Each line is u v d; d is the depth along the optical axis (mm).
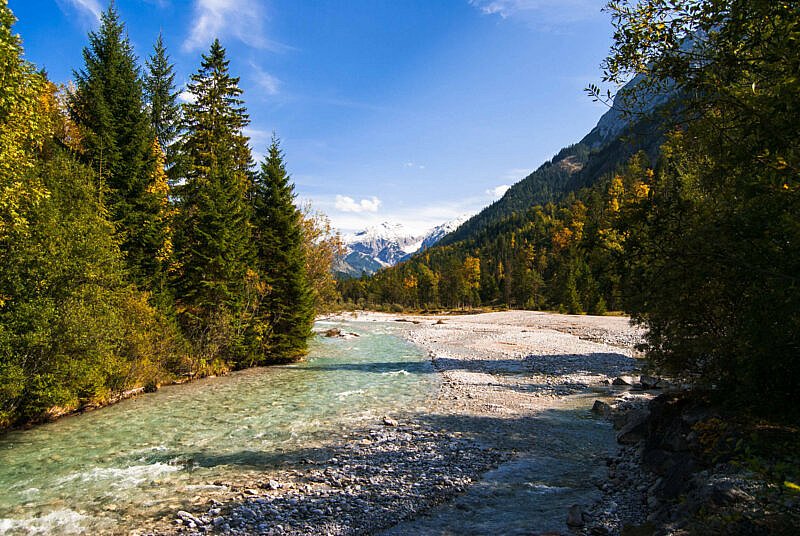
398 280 128375
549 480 10039
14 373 13836
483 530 7707
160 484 10180
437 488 9680
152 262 23125
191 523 8156
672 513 6707
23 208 14516
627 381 20500
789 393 7824
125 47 25297
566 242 91375
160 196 24000
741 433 7285
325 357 31375
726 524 5250
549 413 16125
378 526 8023
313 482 10094
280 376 24484
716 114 5066
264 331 28031
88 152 21219
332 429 14539
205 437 13812
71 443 13273
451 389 20641
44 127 15109
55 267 15266
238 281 26000
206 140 30609
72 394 16266
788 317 5641
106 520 8438
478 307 107125
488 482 9984
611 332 42000
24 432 14383
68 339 15344
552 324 50906
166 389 21203
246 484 10086
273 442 13266
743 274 5738
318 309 39812
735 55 4594
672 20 4891
